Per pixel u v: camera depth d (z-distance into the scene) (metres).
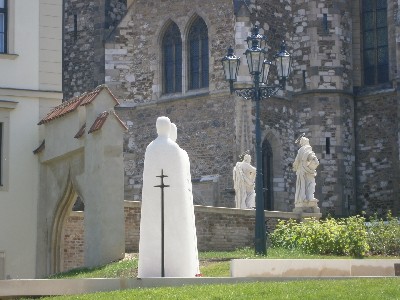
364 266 28.08
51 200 39.47
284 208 54.62
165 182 27.12
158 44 56.50
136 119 56.66
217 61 54.28
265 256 35.22
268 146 54.47
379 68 56.91
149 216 27.08
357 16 57.50
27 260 39.84
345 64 56.66
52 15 41.81
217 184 53.50
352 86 56.97
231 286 24.19
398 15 55.47
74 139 37.31
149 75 56.59
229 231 40.91
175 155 27.23
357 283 24.53
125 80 57.09
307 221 41.34
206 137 54.34
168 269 26.92
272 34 55.19
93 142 35.78
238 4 53.81
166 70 56.44
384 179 55.78
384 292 23.28
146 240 27.02
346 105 56.38
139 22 57.06
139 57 56.97
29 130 40.75
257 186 36.47
